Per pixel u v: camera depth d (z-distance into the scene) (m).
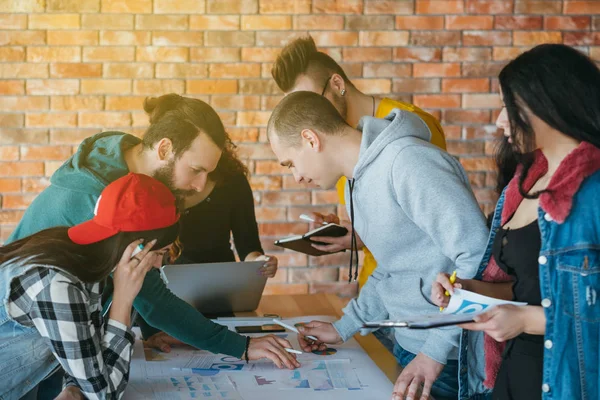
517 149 1.56
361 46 4.08
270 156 4.11
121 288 1.63
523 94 1.45
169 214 1.63
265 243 4.16
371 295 2.09
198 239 2.82
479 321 1.43
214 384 1.78
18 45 3.87
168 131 1.91
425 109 4.16
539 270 1.48
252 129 4.07
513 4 4.13
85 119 3.96
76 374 1.55
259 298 2.44
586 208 1.42
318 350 2.04
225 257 2.88
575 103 1.41
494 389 1.63
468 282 1.66
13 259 1.55
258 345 1.97
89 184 1.82
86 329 1.54
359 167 1.88
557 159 1.50
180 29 3.96
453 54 4.14
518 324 1.45
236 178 2.88
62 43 3.90
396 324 1.39
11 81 3.89
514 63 1.48
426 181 1.73
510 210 1.63
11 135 3.92
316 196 4.17
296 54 2.60
